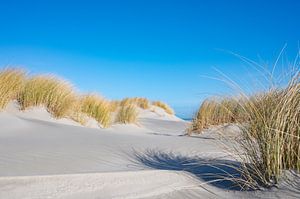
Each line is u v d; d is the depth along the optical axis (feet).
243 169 9.05
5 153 10.43
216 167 9.87
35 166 9.08
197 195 8.23
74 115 23.85
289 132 8.70
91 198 7.63
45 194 7.41
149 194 8.21
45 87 22.63
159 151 12.98
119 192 8.08
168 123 41.73
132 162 10.93
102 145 13.47
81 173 8.48
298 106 9.07
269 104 9.46
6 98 20.18
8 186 7.36
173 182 8.87
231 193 8.20
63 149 11.86
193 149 13.44
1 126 16.01
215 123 22.09
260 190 8.07
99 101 27.78
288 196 7.54
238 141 10.02
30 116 20.33
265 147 8.46
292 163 8.57
